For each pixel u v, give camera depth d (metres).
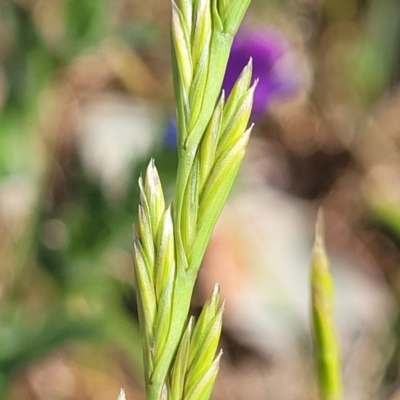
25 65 0.24
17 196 0.27
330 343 0.11
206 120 0.09
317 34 0.41
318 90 0.41
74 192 0.27
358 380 0.29
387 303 0.32
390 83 0.41
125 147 0.33
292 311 0.31
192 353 0.09
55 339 0.20
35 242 0.24
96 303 0.25
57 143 0.30
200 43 0.09
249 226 0.33
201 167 0.09
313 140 0.40
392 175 0.39
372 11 0.40
